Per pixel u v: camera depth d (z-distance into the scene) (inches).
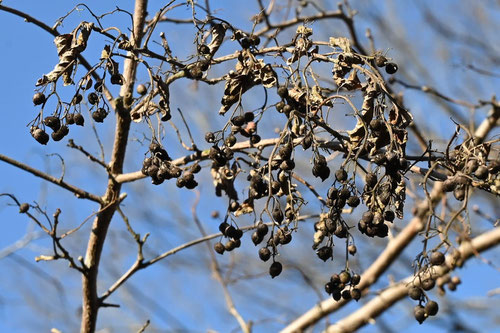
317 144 149.4
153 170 159.3
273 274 150.3
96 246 209.2
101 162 209.6
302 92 158.9
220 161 162.4
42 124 161.0
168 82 182.4
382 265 299.9
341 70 160.6
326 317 292.2
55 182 205.8
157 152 160.6
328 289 157.9
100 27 170.6
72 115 161.8
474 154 159.3
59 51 164.1
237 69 167.3
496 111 284.8
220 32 173.2
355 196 148.1
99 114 163.5
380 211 149.1
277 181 153.3
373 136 154.1
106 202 209.8
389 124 149.8
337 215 150.8
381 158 148.2
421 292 151.9
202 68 169.2
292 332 293.3
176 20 283.0
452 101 292.2
